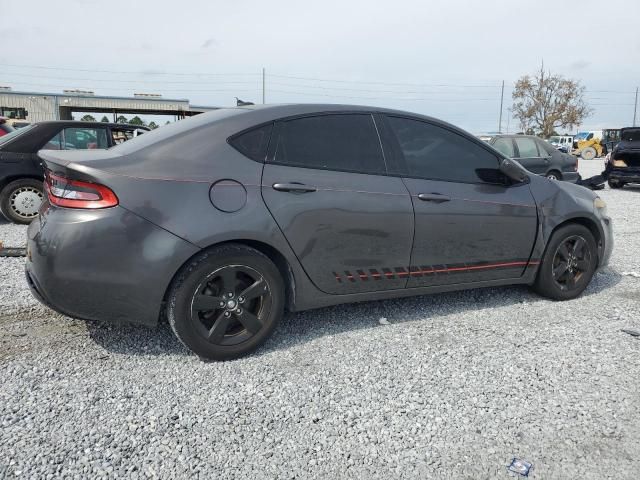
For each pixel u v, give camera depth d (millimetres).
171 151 3002
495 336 3559
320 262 3295
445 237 3689
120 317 2889
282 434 2408
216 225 2934
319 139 3383
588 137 49375
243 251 3053
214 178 2990
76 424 2432
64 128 7273
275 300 3201
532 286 4375
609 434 2438
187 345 3004
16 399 2627
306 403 2670
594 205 4449
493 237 3895
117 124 7723
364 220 3367
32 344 3273
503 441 2385
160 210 2836
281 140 3268
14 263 5129
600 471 2184
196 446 2305
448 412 2611
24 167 7047
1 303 3973
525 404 2691
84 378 2865
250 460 2225
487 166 3967
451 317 3914
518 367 3094
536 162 12211
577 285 4371
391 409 2633
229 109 3500
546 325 3773
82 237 2746
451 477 2148
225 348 3082
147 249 2811
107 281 2791
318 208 3223
